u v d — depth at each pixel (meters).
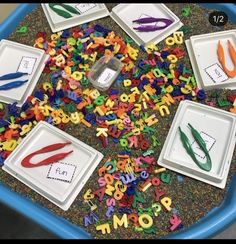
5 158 0.94
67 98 1.01
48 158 0.92
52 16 1.16
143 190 0.89
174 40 1.11
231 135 0.93
